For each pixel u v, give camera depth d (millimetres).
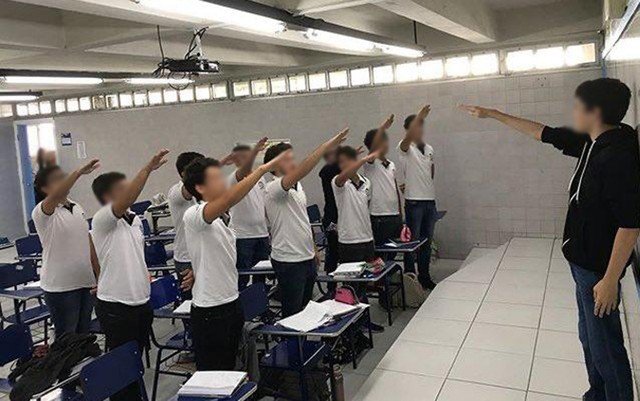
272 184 3881
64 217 3695
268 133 8094
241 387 2365
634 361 2848
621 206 1937
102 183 3123
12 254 9180
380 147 5363
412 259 5637
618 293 2033
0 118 10180
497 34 6312
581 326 2504
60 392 2848
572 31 6016
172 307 4031
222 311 2896
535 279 5180
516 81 6418
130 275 3219
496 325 4164
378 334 4582
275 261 3994
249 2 3193
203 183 2816
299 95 7781
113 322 3205
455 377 3385
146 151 9086
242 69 8102
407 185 5809
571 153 2541
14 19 4230
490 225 6844
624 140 1994
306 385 3096
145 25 4434
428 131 6996
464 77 6699
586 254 2154
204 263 2879
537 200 6551
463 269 5754
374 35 4961
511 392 3141
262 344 4113
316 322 3104
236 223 4934
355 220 4750
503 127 6598
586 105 2041
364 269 4266
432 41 6777
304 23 3840
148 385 3889
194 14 3115
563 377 3256
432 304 4766
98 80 6078
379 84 7230
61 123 9766
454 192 6977
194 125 8641
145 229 7129
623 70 2791
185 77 6051
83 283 3811
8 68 5574
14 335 3031
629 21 2252
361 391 3307
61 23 4688
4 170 10156
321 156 3715
